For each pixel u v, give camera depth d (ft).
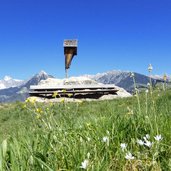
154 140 14.96
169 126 16.25
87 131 17.26
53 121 19.43
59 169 12.76
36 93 111.55
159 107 22.24
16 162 13.00
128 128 16.46
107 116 19.57
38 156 13.17
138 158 13.84
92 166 12.32
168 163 13.07
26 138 15.87
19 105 86.38
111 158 13.99
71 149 14.23
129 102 62.23
